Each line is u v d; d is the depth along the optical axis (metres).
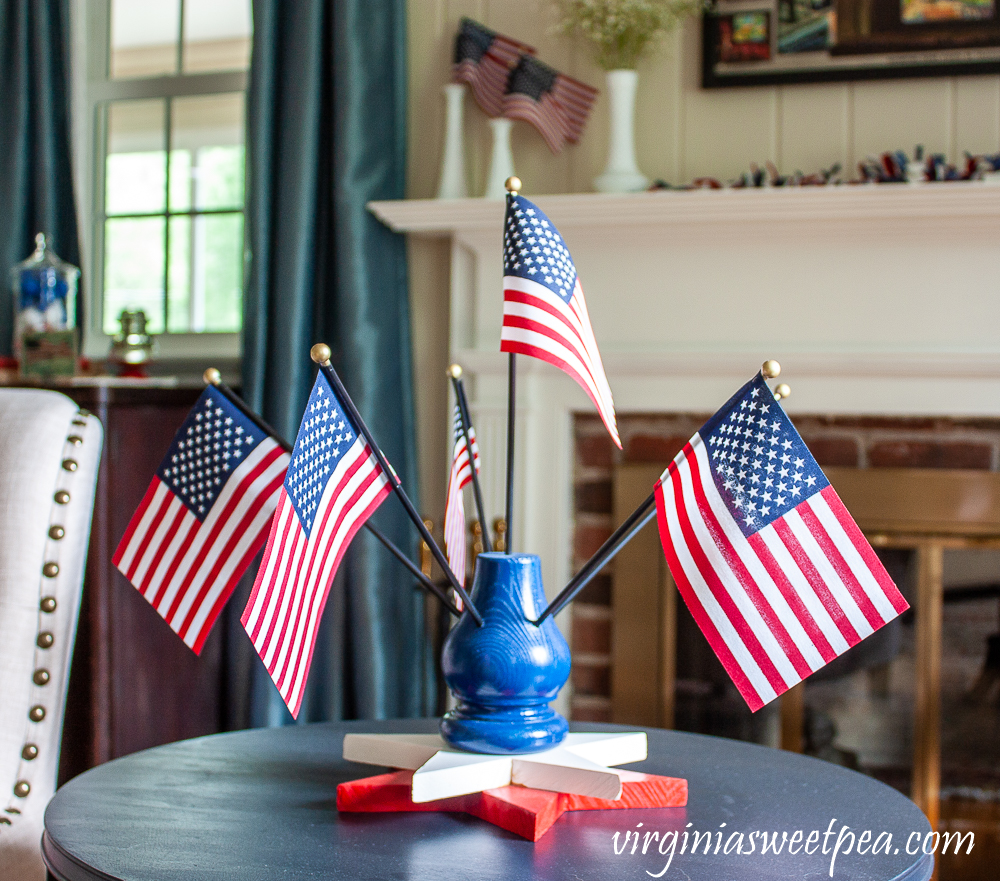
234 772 1.12
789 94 1.99
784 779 1.11
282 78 2.09
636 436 2.04
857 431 1.94
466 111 2.15
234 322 2.44
